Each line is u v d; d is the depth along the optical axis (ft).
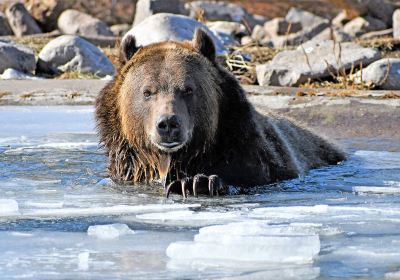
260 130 40.47
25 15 132.05
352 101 63.36
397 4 144.56
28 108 65.16
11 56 84.02
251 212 33.71
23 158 47.26
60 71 84.94
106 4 149.28
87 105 66.49
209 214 33.14
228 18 149.69
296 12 147.64
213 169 39.81
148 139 39.01
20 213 33.68
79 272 25.50
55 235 30.04
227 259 26.68
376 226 30.89
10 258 27.02
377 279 24.59
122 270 25.64
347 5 143.43
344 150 50.44
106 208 34.63
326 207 33.96
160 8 126.72
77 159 47.14
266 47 100.53
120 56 41.09
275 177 40.75
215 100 39.06
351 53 77.61
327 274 25.07
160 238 29.45
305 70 75.82
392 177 42.91
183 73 38.19
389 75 72.23
